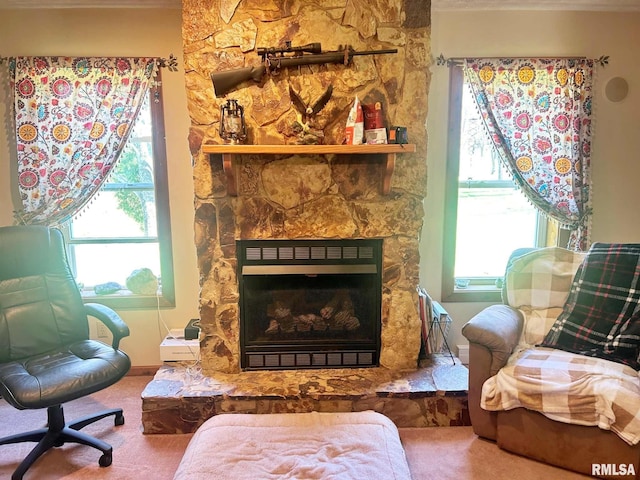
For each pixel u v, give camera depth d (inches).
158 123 109.7
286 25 91.4
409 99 94.0
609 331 86.4
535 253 101.2
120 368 83.1
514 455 83.0
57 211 106.9
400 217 97.5
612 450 73.1
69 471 79.5
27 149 104.5
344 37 91.9
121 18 105.7
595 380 74.7
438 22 108.6
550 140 109.0
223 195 95.5
